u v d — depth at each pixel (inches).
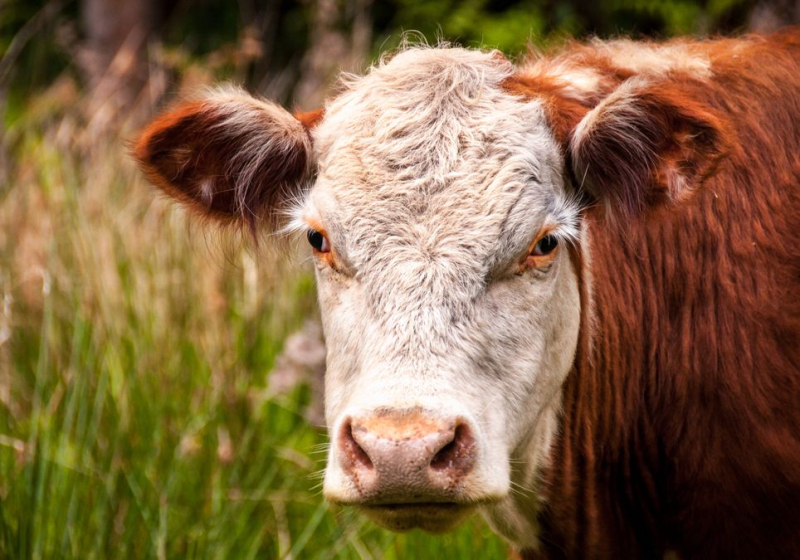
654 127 220.4
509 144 215.2
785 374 239.6
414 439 187.3
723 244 244.8
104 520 299.1
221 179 240.2
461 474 192.1
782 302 240.5
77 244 390.6
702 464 247.4
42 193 424.8
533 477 245.6
